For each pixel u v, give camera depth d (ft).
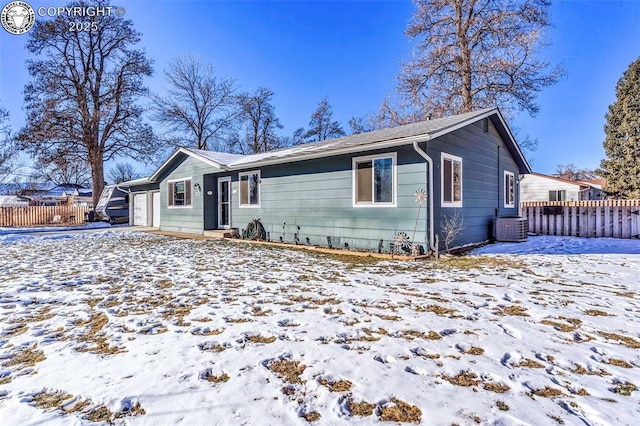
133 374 7.47
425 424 5.69
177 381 7.13
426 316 11.06
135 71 78.13
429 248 23.39
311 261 22.88
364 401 6.38
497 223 32.65
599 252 25.02
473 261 21.84
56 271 19.31
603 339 9.18
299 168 32.40
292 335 9.57
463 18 52.85
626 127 65.98
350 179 28.17
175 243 34.19
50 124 69.15
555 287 14.83
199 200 43.60
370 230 26.81
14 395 6.78
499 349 8.55
